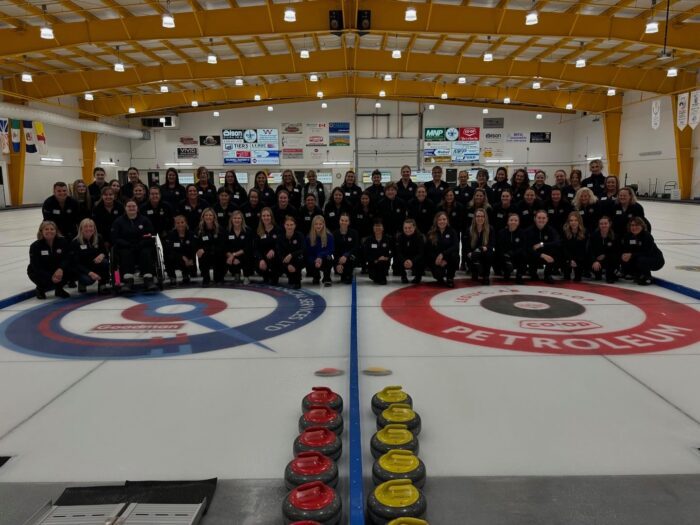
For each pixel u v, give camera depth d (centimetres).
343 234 723
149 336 465
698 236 1176
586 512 203
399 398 293
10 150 2142
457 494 217
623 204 695
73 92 2083
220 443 267
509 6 1443
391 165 2972
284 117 2953
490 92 2558
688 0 1338
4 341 455
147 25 1419
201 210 778
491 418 293
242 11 1406
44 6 1316
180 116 2984
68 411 309
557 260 705
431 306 570
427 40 1847
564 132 3038
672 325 480
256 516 204
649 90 2127
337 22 1384
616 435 271
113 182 757
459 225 789
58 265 631
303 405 292
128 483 225
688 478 227
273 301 603
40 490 224
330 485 214
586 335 454
